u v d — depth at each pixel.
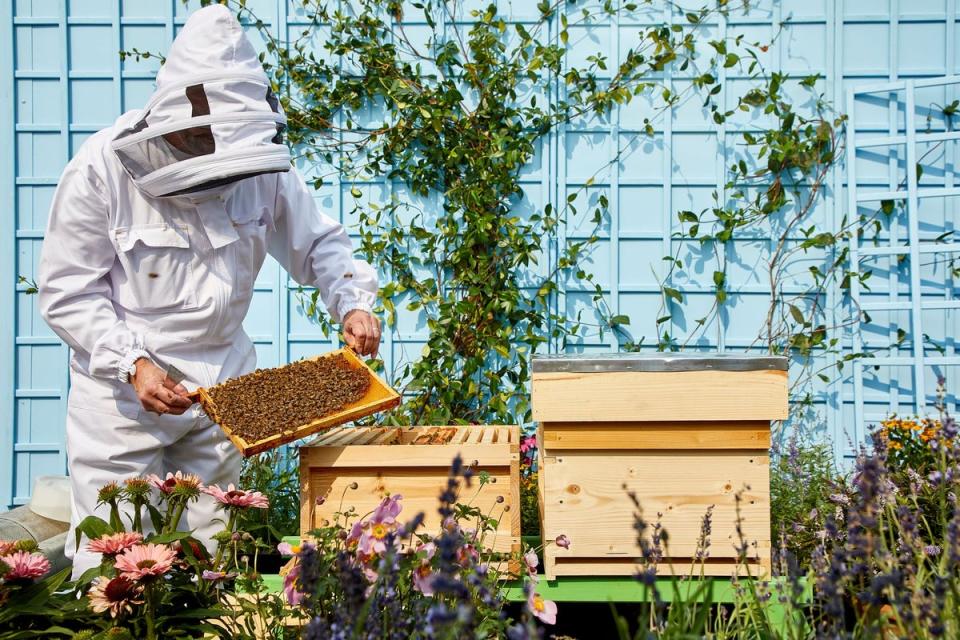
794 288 3.91
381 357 3.98
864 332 3.89
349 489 2.29
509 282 3.91
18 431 3.97
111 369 2.29
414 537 2.25
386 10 3.95
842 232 3.84
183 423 2.52
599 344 3.96
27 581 1.78
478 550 1.90
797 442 3.66
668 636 1.46
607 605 2.96
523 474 3.64
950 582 1.52
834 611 1.45
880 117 3.89
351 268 2.72
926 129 3.86
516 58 3.94
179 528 2.61
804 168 3.85
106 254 2.46
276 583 2.36
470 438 2.48
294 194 2.76
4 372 3.94
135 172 2.26
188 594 1.89
